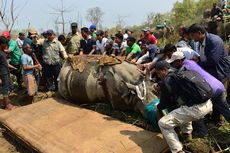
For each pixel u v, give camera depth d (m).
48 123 6.25
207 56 5.27
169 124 4.69
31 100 8.31
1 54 7.78
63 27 18.11
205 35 5.27
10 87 8.12
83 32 9.03
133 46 7.78
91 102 7.10
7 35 8.95
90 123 5.92
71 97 7.32
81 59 7.28
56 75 8.66
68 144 5.39
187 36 6.32
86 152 5.04
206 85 4.62
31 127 6.30
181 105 4.73
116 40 8.91
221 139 5.30
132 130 5.47
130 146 4.98
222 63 5.36
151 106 5.67
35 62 8.77
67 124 6.04
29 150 6.14
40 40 8.97
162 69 4.85
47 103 7.36
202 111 4.66
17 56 9.16
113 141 5.15
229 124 5.77
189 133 5.07
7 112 7.27
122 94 6.26
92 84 6.73
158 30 17.59
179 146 4.68
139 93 5.93
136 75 6.20
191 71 4.72
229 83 6.04
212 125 5.79
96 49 9.26
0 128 7.11
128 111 6.49
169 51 5.34
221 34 11.81
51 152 5.37
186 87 4.59
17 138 6.35
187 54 5.46
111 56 6.80
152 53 7.16
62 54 8.66
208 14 12.70
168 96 4.70
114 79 6.33
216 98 5.09
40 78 9.27
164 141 5.10
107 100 6.71
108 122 5.89
